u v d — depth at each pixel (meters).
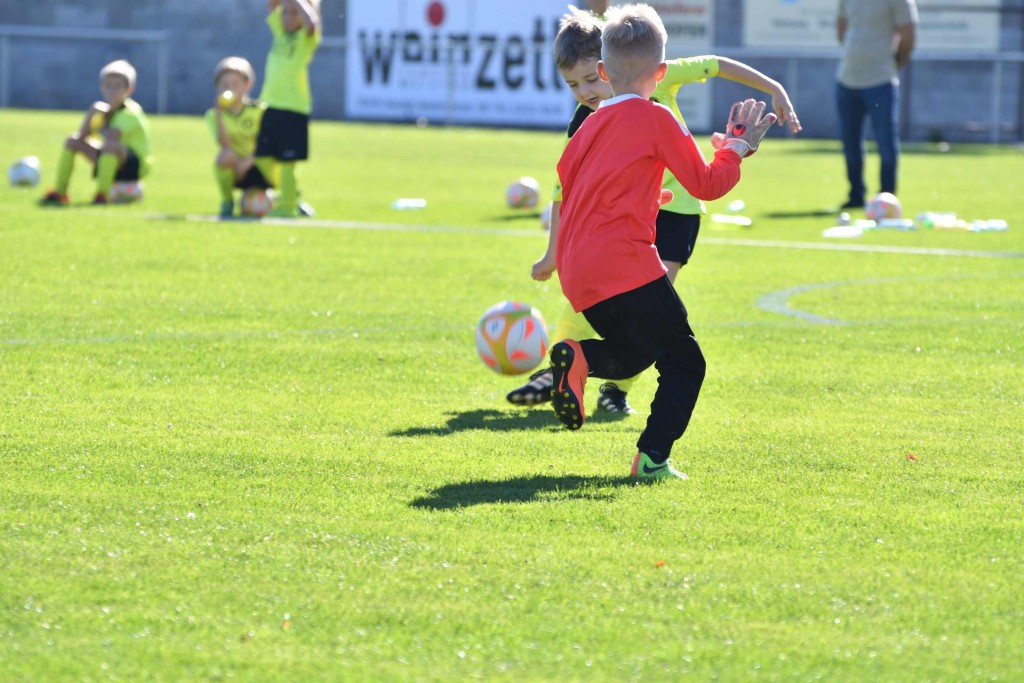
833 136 98.38
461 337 21.45
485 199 48.62
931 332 22.66
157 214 40.12
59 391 16.78
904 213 45.81
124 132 43.00
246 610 9.39
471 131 94.62
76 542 10.79
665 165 12.75
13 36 103.19
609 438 15.09
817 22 96.56
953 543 11.14
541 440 14.87
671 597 9.76
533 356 17.36
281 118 39.75
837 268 31.44
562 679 8.34
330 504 12.02
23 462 13.29
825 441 14.93
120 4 103.44
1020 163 73.44
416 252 32.69
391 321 22.86
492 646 8.82
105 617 9.23
